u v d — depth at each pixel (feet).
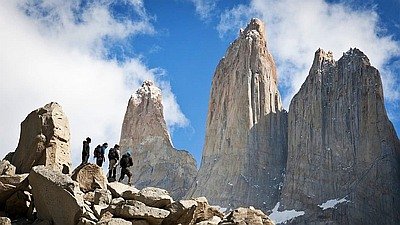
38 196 130.31
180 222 124.36
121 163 161.27
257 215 124.67
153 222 120.06
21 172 152.25
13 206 136.26
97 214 124.16
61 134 157.48
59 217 125.70
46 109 159.33
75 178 142.51
